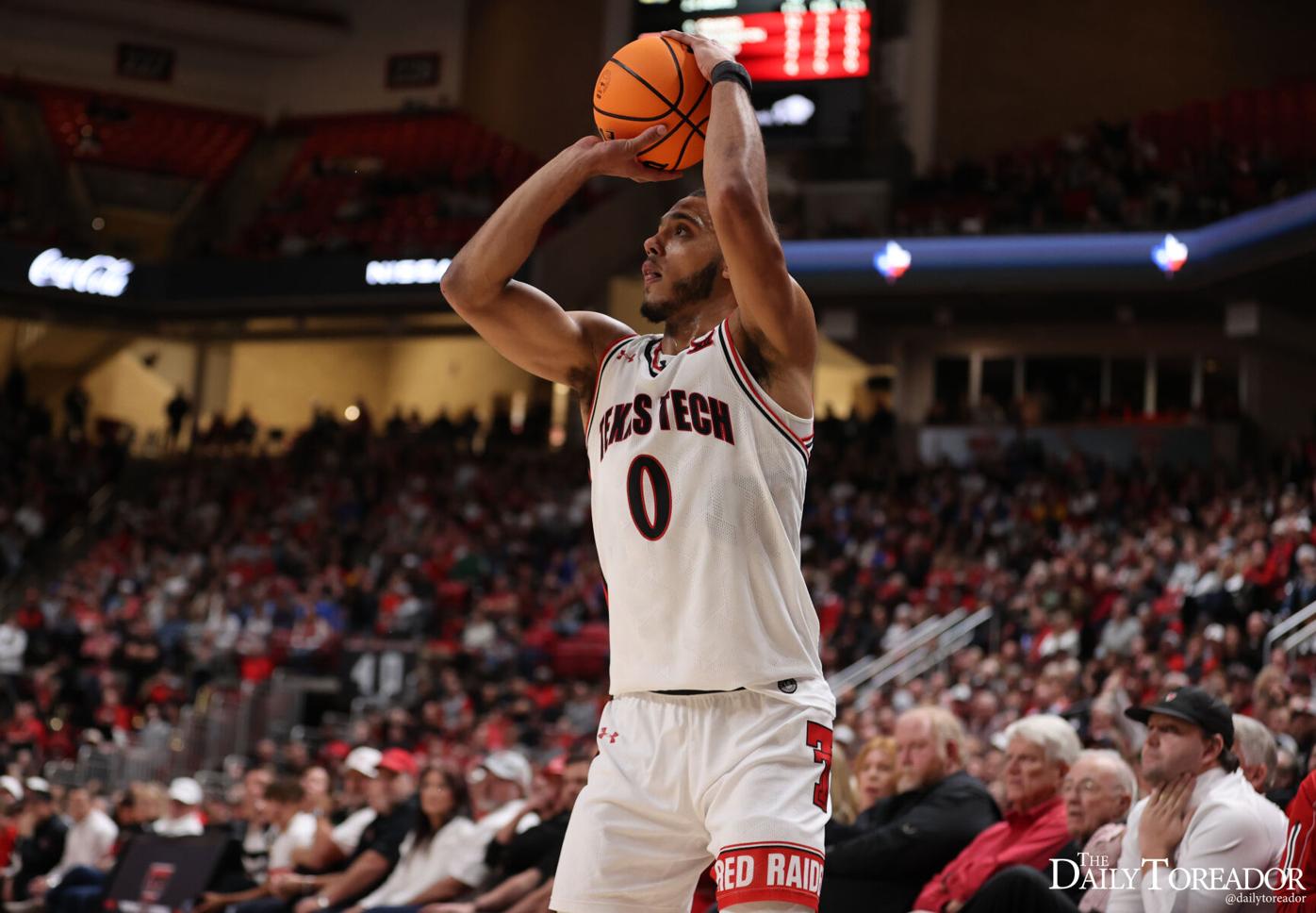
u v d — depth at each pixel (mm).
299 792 8203
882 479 20312
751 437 2529
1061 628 13891
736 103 2566
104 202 27344
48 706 16344
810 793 2453
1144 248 19656
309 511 22250
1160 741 3914
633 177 2793
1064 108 23922
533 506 21594
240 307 24688
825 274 21172
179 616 19109
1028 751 4875
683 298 2695
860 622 15859
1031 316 22266
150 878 7523
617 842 2523
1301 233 17469
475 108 28328
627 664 2602
